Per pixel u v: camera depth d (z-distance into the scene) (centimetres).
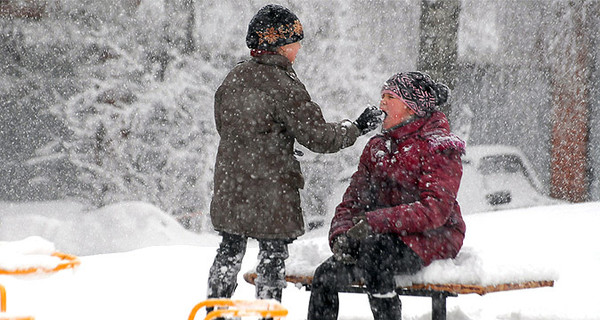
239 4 5103
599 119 6394
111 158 4597
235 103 1213
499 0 6456
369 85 5419
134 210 3322
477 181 5434
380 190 1270
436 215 1168
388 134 1283
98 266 1834
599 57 6375
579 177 6381
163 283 1694
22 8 4794
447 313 1438
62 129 4788
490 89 6531
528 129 6606
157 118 4734
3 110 4762
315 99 5300
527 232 2419
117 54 4788
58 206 4488
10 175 4691
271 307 712
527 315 1443
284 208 1193
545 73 6556
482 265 1168
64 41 4797
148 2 4869
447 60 4422
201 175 4703
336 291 1225
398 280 1189
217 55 5028
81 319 1388
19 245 684
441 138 1211
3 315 676
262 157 1192
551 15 6462
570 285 1739
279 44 1227
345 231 1239
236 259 1241
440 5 4394
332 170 5178
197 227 4609
